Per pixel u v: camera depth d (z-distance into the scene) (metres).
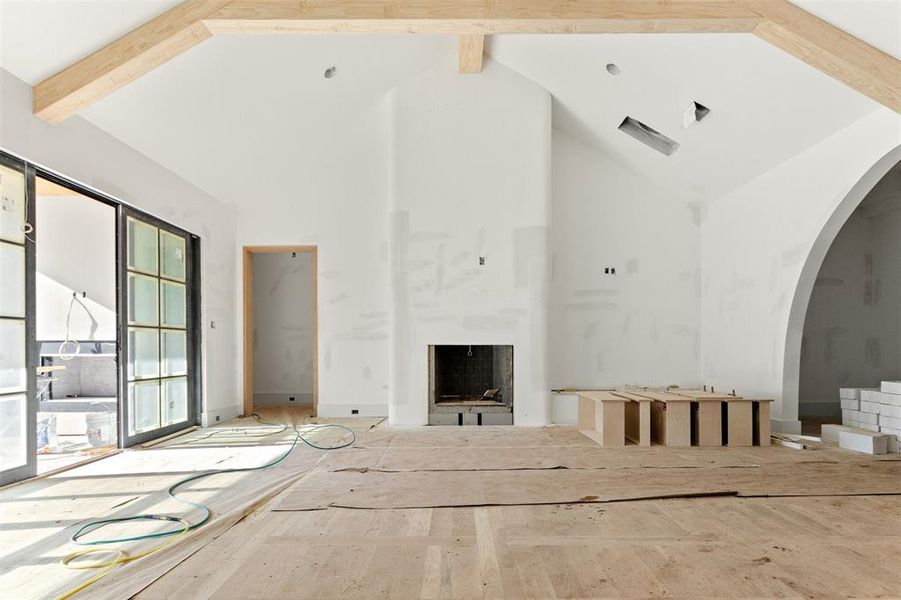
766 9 3.55
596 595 1.97
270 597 1.98
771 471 3.75
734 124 5.02
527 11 3.64
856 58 3.49
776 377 5.21
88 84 3.57
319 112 6.09
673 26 3.70
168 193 5.33
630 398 4.78
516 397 5.88
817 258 4.80
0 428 3.48
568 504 3.05
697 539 2.52
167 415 5.41
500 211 5.99
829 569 2.19
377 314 6.66
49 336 6.32
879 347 6.61
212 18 3.60
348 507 3.01
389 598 1.97
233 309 6.70
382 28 3.76
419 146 6.04
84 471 3.90
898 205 6.26
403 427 5.78
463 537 2.55
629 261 6.75
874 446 4.30
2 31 3.23
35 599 2.00
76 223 6.38
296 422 6.18
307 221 6.72
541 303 5.92
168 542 2.54
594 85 5.59
